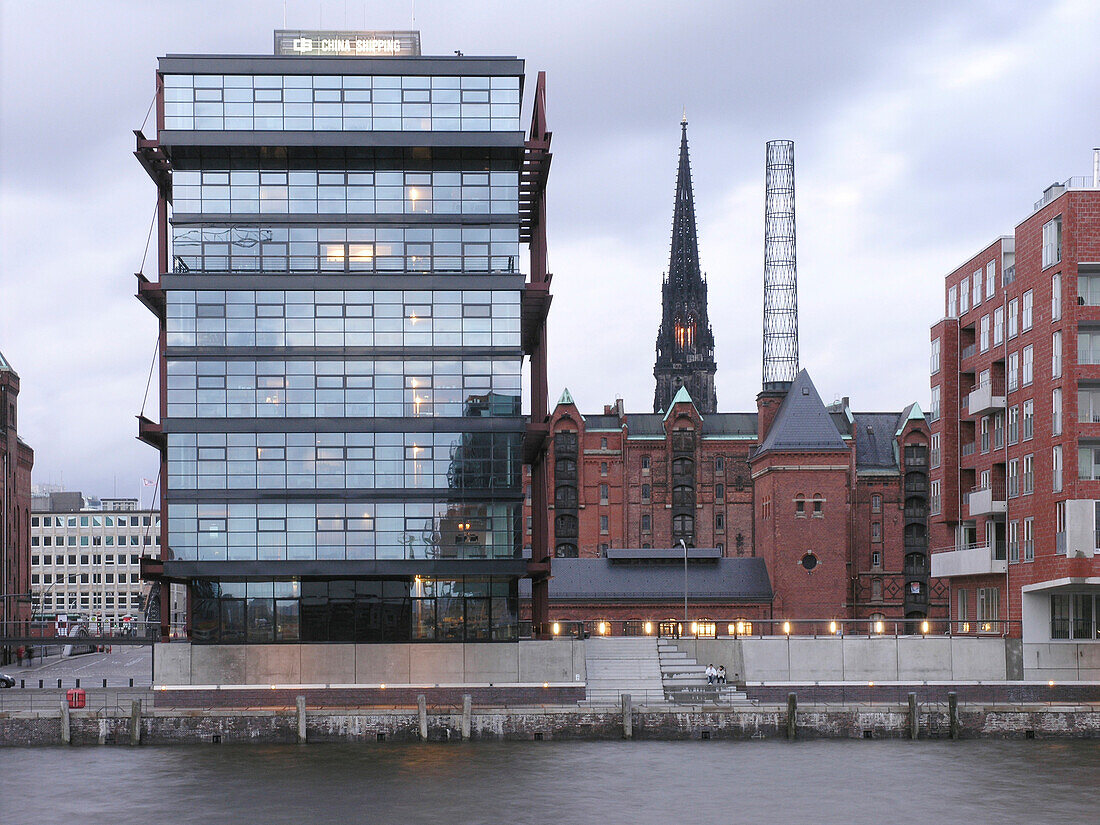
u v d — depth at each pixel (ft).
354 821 186.91
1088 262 270.87
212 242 264.52
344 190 266.98
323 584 262.26
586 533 586.86
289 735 242.99
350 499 259.19
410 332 263.49
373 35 284.61
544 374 292.40
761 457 478.18
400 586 263.49
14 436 524.11
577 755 232.12
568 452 584.40
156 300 269.03
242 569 256.93
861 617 569.64
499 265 267.39
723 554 591.78
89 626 510.99
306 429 259.80
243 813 191.01
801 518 460.55
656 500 590.55
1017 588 294.66
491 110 265.54
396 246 266.57
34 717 242.58
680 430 593.42
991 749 240.12
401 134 263.90
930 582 570.46
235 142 261.44
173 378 259.80
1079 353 270.67
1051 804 196.95
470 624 263.70
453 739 244.42
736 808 194.90
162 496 278.67
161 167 276.41
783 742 247.09
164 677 259.19
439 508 260.21
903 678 289.74
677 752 235.61
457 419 261.85
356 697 259.60
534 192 288.10
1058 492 273.13
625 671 296.92
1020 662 286.46
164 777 213.66
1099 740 250.37
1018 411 296.30
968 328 337.11
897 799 200.03
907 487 574.56
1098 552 266.36
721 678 295.07
